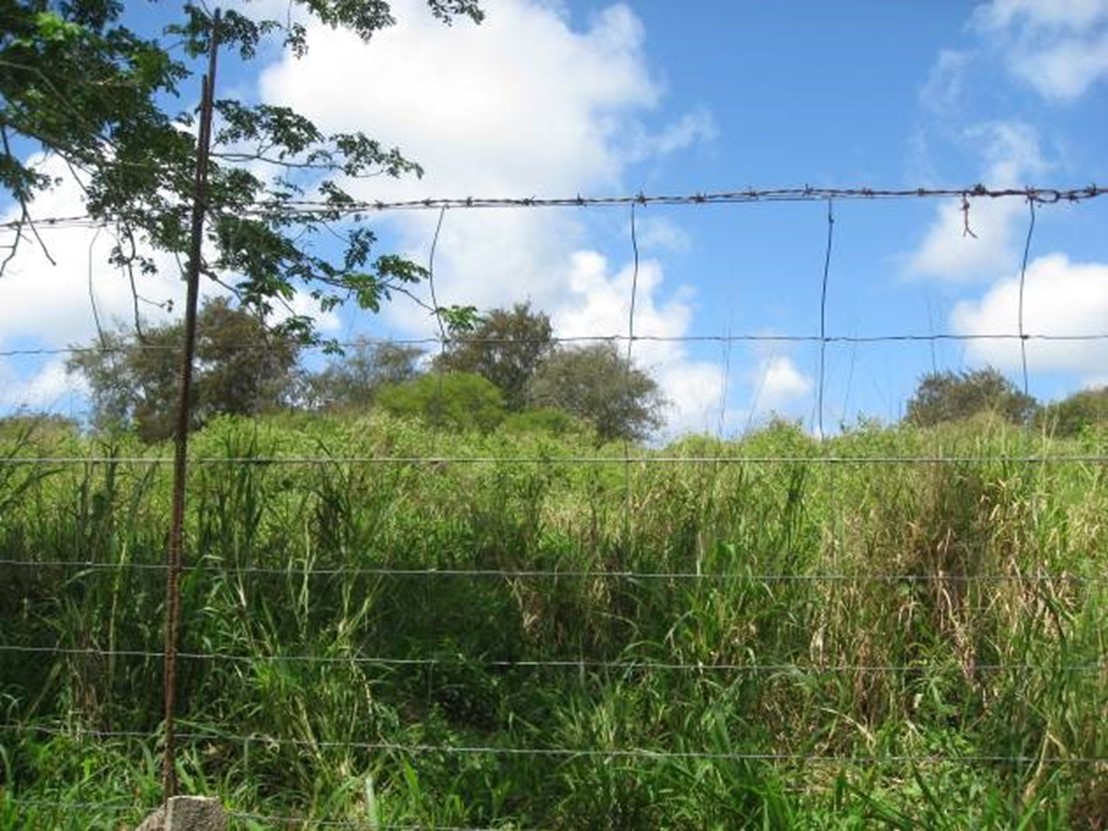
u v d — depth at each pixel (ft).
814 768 14.29
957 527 16.19
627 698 14.39
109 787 13.88
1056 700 13.32
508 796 13.76
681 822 13.08
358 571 15.39
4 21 17.97
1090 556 16.62
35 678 15.79
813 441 18.95
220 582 15.44
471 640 17.13
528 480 20.66
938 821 12.59
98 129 19.11
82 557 16.57
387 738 14.71
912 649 15.92
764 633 15.31
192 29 23.24
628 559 16.84
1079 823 12.79
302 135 24.06
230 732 14.76
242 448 19.67
